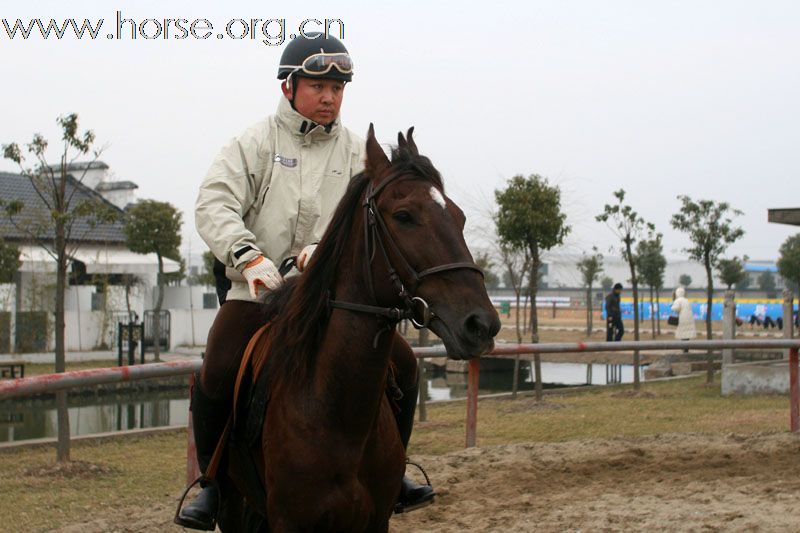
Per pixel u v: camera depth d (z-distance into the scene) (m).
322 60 3.79
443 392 16.95
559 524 5.66
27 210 27.81
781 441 8.56
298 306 3.34
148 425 12.95
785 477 7.02
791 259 33.72
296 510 3.23
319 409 3.22
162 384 17.70
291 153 3.87
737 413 11.52
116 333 25.00
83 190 33.25
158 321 23.36
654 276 30.17
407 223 3.03
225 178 3.74
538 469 7.56
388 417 3.49
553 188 16.61
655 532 5.38
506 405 12.62
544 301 55.03
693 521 5.57
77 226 30.05
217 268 3.93
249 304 3.78
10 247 23.41
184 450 8.96
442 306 2.89
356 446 3.24
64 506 6.43
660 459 7.93
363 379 3.20
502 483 7.08
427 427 10.44
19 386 4.38
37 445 9.10
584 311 49.47
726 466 7.61
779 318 38.53
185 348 26.06
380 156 3.25
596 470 7.54
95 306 27.19
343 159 3.99
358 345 3.19
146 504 6.47
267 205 3.84
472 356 2.82
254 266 3.53
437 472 7.42
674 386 15.25
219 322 3.78
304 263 3.58
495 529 5.64
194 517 3.66
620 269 66.88
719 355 21.23
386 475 3.42
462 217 3.11
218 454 3.68
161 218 24.31
